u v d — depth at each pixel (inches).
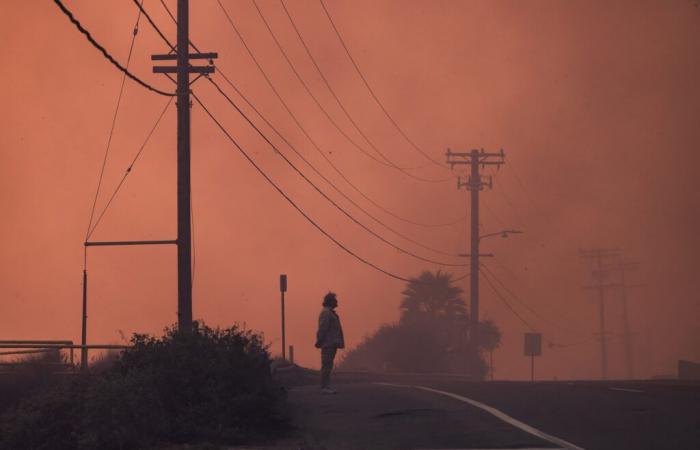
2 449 2231.8
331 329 3038.9
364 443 2047.2
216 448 2031.3
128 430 2098.9
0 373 3380.9
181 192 3902.6
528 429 2106.3
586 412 2374.5
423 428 2186.3
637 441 1934.1
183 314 3821.4
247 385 2379.4
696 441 1919.3
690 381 3656.5
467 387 3184.1
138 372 2333.9
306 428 2329.0
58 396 2343.8
